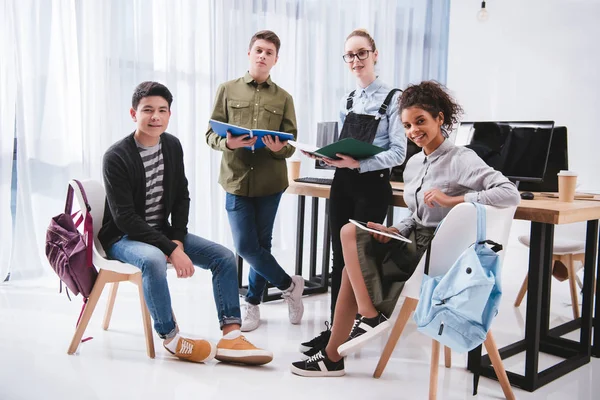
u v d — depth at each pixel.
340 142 1.98
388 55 5.00
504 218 1.71
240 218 2.56
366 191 2.24
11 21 3.09
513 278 3.82
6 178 3.19
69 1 3.25
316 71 4.54
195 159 3.87
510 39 4.80
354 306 2.02
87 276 2.17
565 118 4.48
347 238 1.97
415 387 1.99
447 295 1.57
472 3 5.06
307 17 4.44
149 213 2.27
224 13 3.90
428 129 1.89
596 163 4.29
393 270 1.91
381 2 4.91
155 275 2.05
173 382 1.97
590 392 2.00
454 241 1.67
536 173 2.44
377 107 2.28
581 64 4.34
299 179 3.11
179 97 3.79
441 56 5.51
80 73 3.34
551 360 2.34
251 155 2.53
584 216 2.01
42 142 3.27
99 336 2.44
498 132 2.59
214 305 2.96
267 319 2.78
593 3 4.23
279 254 4.44
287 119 2.64
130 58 3.54
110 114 3.44
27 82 3.20
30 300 2.95
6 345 2.29
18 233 3.27
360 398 1.88
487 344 1.87
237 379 2.02
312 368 2.07
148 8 3.57
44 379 1.96
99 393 1.85
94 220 2.26
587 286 2.30
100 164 3.44
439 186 1.92
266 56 2.53
